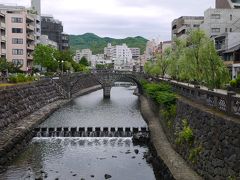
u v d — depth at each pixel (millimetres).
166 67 83750
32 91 67000
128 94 117375
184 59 47000
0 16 85250
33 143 43625
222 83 44062
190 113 29828
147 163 34969
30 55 109875
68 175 31625
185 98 36875
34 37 116750
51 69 111562
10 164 34625
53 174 31875
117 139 46125
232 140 20016
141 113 67875
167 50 83688
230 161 20078
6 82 66188
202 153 24969
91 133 47875
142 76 100625
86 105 82875
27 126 47656
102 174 31938
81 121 59125
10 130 43938
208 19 88375
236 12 88250
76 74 97562
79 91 112562
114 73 102812
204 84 50750
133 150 40312
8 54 102250
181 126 32469
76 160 36406
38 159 36594
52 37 181625
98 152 39562
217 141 22328
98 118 62906
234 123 19906
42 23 179750
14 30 102438
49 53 103812
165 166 27953
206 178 23672
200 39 45500
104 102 90062
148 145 41312
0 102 46219
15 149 37969
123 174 31828
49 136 47688
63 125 54625
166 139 38688
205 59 43875
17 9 119062
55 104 76812
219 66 43688
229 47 68062
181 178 24359
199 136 26391
